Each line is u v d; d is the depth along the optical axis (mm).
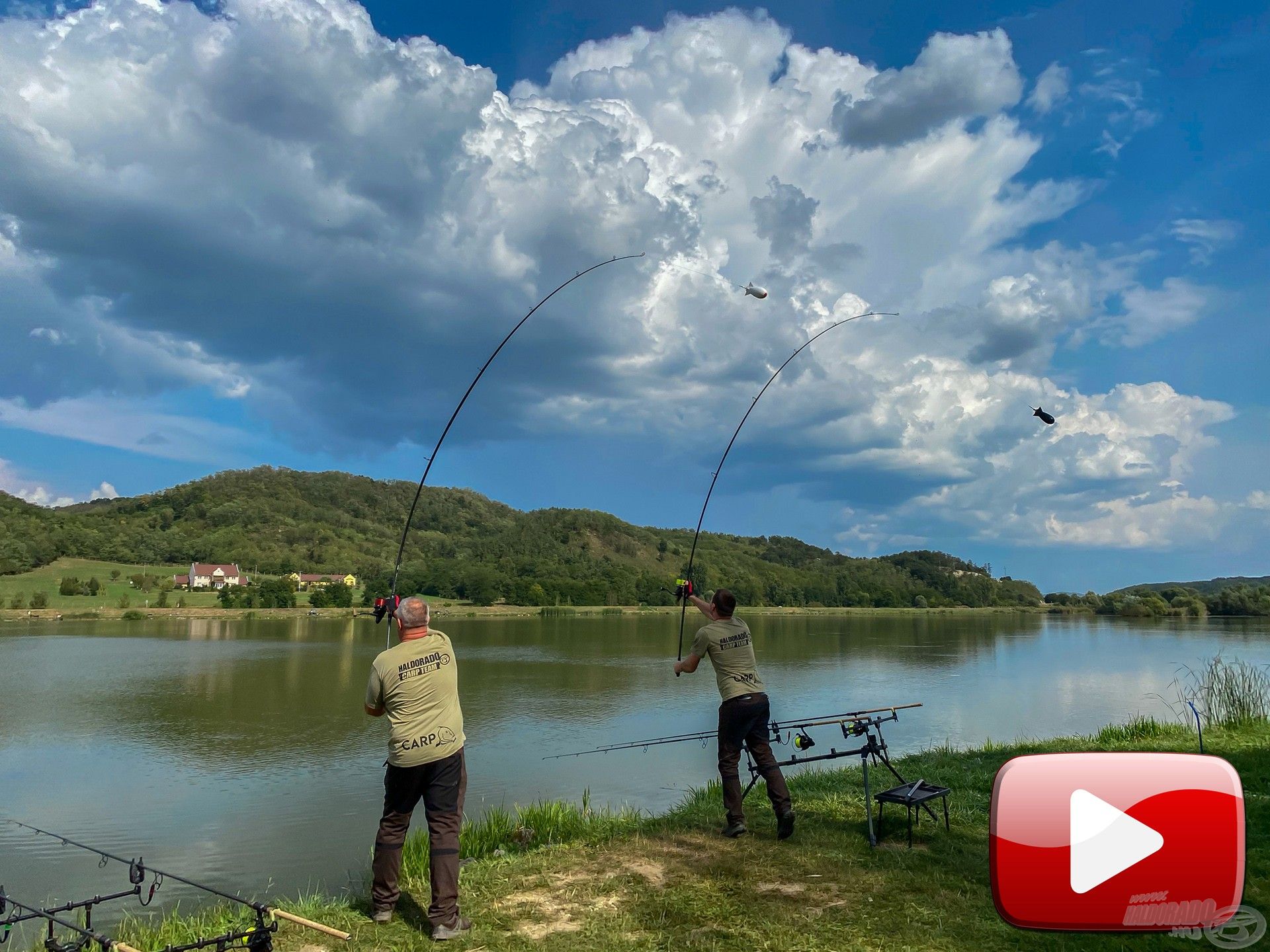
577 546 162125
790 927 4609
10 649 54344
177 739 23891
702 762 17781
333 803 16562
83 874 12039
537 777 16438
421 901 5203
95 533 141375
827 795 7973
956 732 20281
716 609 6555
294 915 4695
